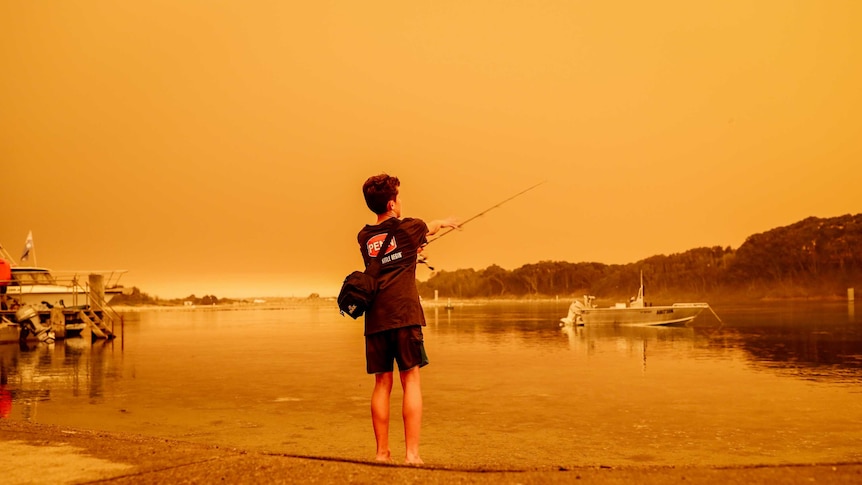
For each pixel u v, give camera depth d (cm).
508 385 1714
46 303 3528
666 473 378
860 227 11081
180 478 387
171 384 1730
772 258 11481
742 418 1222
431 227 499
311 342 3316
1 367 2180
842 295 10856
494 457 913
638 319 4541
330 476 382
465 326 4838
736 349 2700
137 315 8219
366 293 459
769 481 359
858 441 1023
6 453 465
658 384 1714
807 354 2439
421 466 409
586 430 1115
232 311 10088
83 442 511
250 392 1577
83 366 2209
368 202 489
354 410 1323
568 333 3925
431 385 1717
